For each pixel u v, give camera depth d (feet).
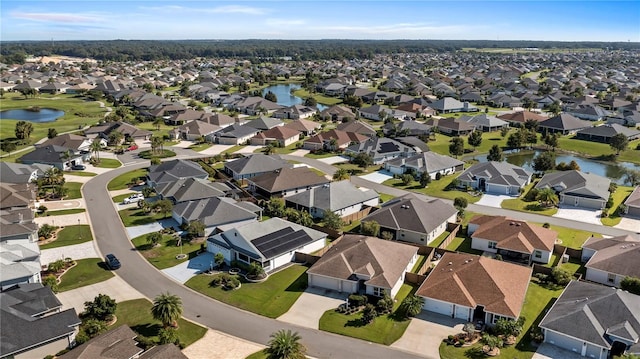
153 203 326.44
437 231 285.43
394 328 193.47
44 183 369.30
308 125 580.71
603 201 327.88
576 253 254.88
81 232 286.05
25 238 267.80
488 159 442.50
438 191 372.38
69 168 418.10
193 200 320.09
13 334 170.30
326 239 283.38
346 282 219.82
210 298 215.72
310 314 203.21
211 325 195.00
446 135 585.63
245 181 385.50
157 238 267.39
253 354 176.24
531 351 178.81
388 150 460.96
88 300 212.43
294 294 219.41
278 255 242.99
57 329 176.24
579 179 352.49
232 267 244.22
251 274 232.12
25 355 169.27
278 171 366.43
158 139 479.82
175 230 290.15
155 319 193.16
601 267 226.79
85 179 391.04
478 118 627.46
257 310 206.18
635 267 220.64
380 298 214.90
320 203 313.94
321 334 189.37
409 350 179.63
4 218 275.39
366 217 292.61
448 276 211.41
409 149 464.65
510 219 278.87
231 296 217.36
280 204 316.19
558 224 304.71
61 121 639.35
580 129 582.35
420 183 386.11
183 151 494.59
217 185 351.25
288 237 257.96
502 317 191.83
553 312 192.03
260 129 575.79
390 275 218.59
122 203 334.44
